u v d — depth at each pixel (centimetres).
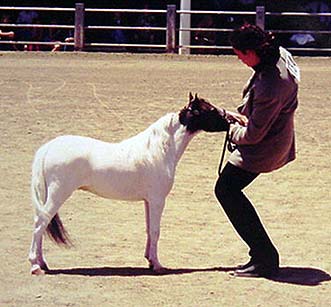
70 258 1023
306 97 2148
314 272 988
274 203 1324
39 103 2022
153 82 2316
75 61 2764
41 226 957
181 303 869
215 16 3334
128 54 2941
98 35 3247
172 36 3000
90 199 1311
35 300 873
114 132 1783
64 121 1862
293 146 981
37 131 1780
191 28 3086
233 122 960
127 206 1280
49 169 957
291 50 3150
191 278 952
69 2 3431
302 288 927
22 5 3444
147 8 3322
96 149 972
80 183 964
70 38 3088
